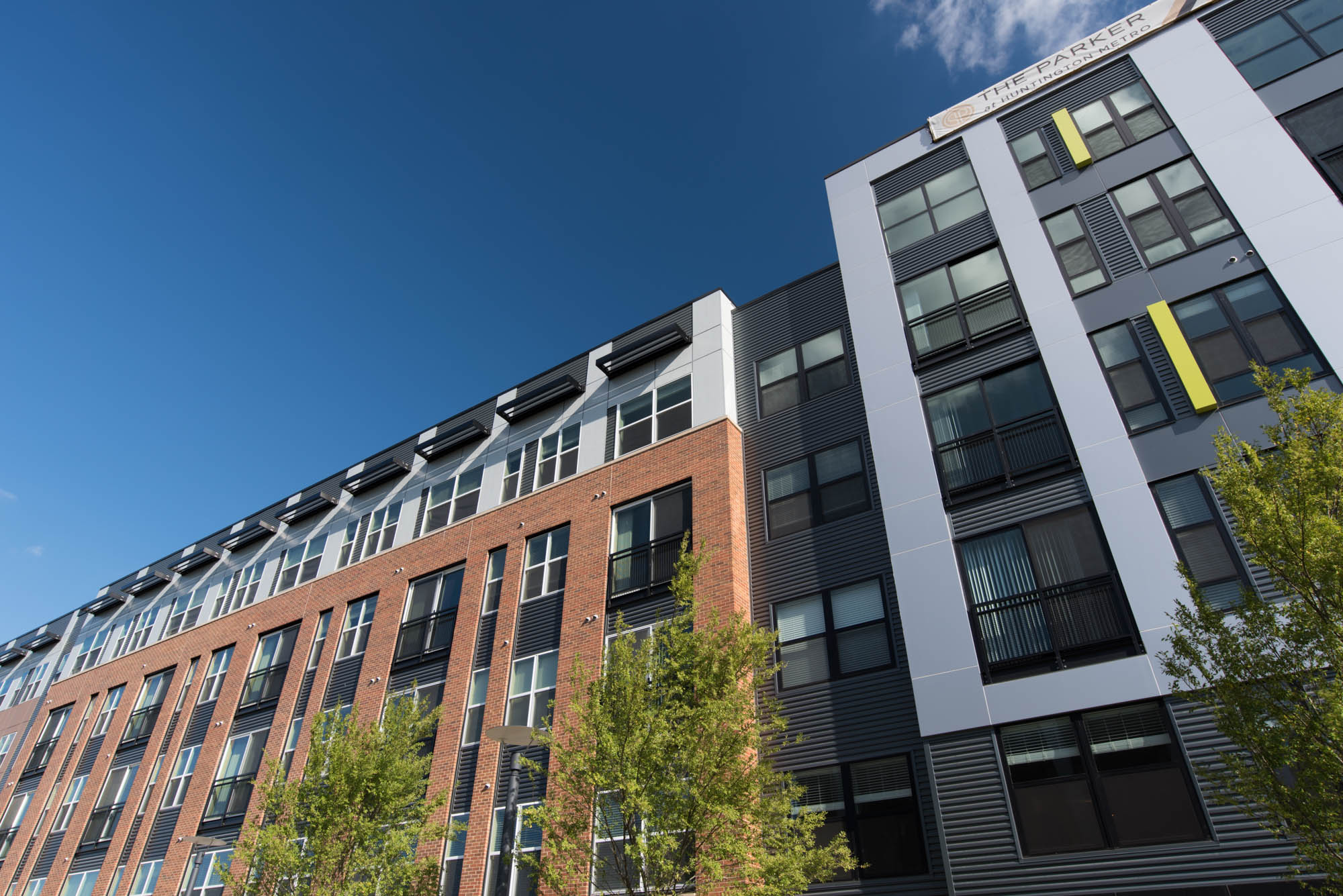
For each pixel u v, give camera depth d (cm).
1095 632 1264
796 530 1761
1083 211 1677
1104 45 1861
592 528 2073
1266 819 896
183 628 3225
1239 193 1503
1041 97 1895
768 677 1453
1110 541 1307
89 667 3581
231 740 2609
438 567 2411
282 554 3050
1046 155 1805
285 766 2364
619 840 1490
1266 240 1428
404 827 1728
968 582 1428
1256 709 874
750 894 1116
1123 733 1181
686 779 1219
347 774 1702
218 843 2214
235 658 2834
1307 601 874
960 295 1748
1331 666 866
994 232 1766
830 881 1366
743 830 1179
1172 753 1134
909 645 1416
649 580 1858
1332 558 841
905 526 1540
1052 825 1176
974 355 1645
